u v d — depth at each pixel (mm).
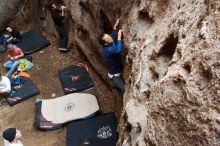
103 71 8602
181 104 3754
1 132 8148
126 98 5902
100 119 7707
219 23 3816
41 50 10375
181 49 4203
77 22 8867
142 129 4617
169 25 5051
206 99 3555
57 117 8039
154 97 4129
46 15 10602
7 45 10312
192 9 4559
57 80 9305
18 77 9281
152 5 5809
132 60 6008
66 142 7418
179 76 3889
